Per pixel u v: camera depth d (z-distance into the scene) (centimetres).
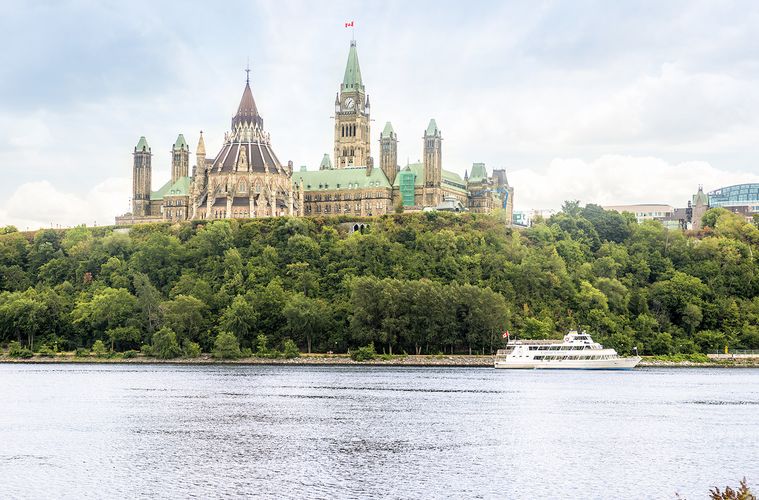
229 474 11644
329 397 18862
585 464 12319
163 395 19112
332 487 11031
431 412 16725
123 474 11631
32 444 13512
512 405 17725
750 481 11456
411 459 12538
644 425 15412
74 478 11431
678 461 12544
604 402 18300
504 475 11662
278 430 14725
